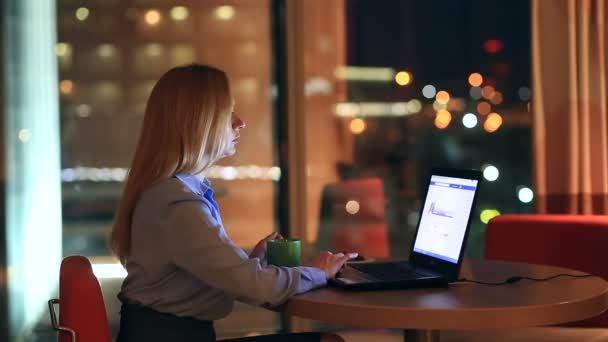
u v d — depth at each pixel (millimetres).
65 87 4371
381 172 4609
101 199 4441
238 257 2049
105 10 4383
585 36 4145
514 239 3156
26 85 4340
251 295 2035
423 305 1927
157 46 4426
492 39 4621
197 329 2131
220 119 2189
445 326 1881
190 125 2145
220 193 4512
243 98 4488
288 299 2068
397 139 4613
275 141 4527
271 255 2334
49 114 4371
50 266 4406
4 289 4383
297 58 4426
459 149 4668
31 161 4375
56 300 2188
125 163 4441
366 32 4539
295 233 4473
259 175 4527
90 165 4410
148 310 2111
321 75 4500
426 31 4602
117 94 4406
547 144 4203
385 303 1957
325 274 2191
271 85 4508
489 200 4707
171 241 2059
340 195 4520
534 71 4207
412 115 4629
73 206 4426
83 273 1998
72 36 4367
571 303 1961
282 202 4531
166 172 2137
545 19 4184
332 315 1973
